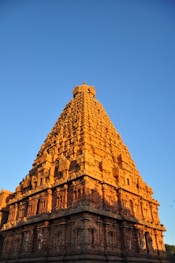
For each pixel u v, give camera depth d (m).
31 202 50.06
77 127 58.66
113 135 66.88
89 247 34.41
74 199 41.16
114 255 37.84
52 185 47.38
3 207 64.25
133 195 51.78
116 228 42.03
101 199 42.81
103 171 47.84
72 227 37.91
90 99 74.75
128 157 63.75
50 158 56.09
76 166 46.94
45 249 39.25
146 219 51.78
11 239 48.75
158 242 51.59
